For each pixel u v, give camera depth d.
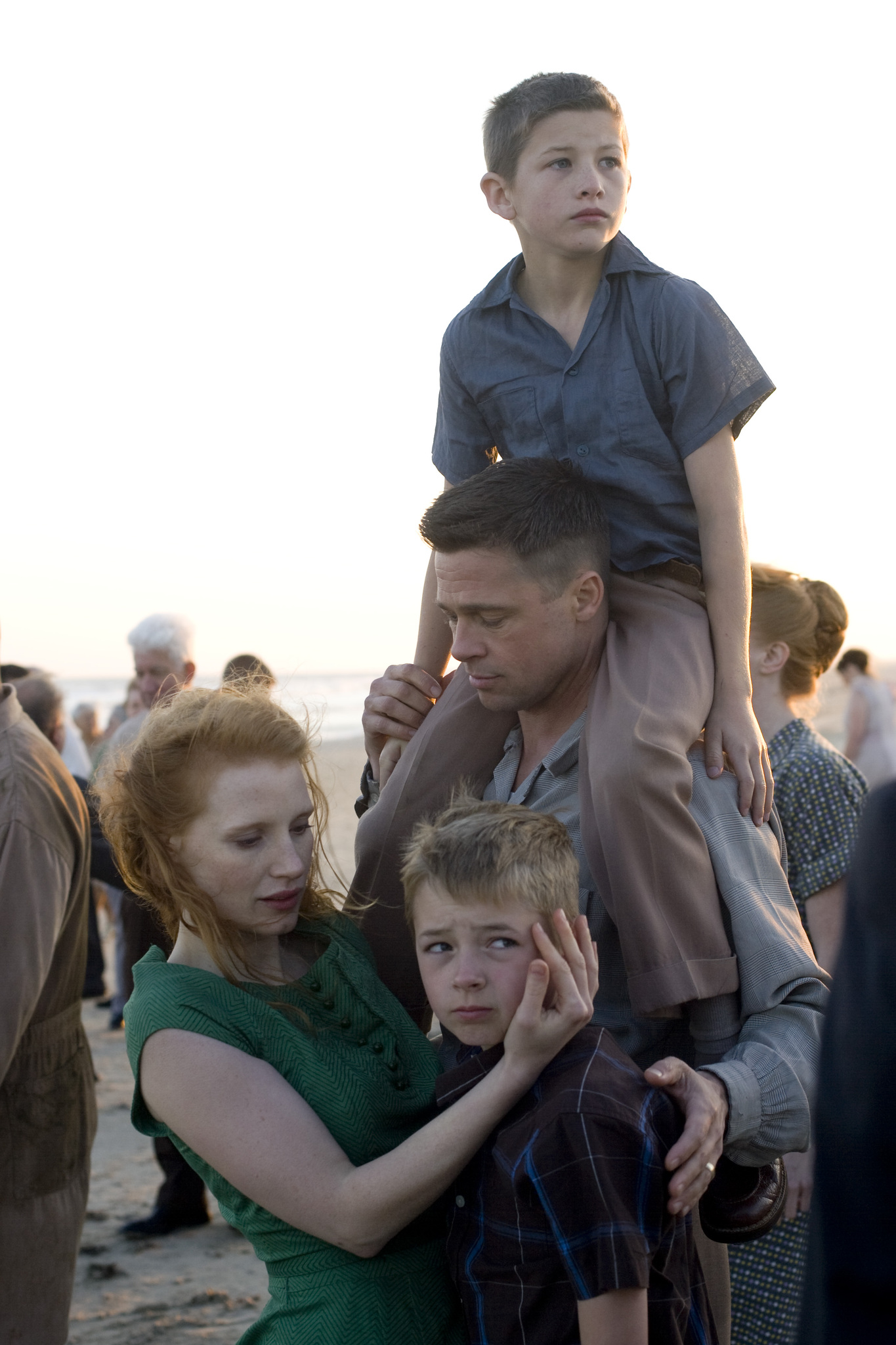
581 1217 1.43
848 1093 0.88
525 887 1.56
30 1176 2.52
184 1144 1.65
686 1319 1.55
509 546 1.84
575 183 2.04
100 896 9.04
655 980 1.72
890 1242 0.85
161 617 5.33
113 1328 3.63
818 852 2.58
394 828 2.07
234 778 1.68
